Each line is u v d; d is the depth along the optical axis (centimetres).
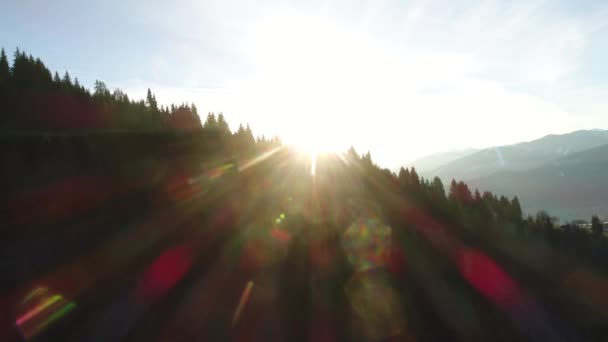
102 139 6550
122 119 9144
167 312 2808
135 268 3341
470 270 5306
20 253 3167
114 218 4366
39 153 5153
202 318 2844
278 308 3256
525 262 6103
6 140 5066
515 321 4188
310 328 3145
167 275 3328
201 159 8106
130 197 5091
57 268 3075
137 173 5900
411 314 3759
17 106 7144
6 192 4003
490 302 4466
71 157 5431
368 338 3262
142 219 4509
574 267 6072
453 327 3753
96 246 3591
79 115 8181
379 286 4128
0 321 2367
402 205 8319
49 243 3447
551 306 4725
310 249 4769
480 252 6159
